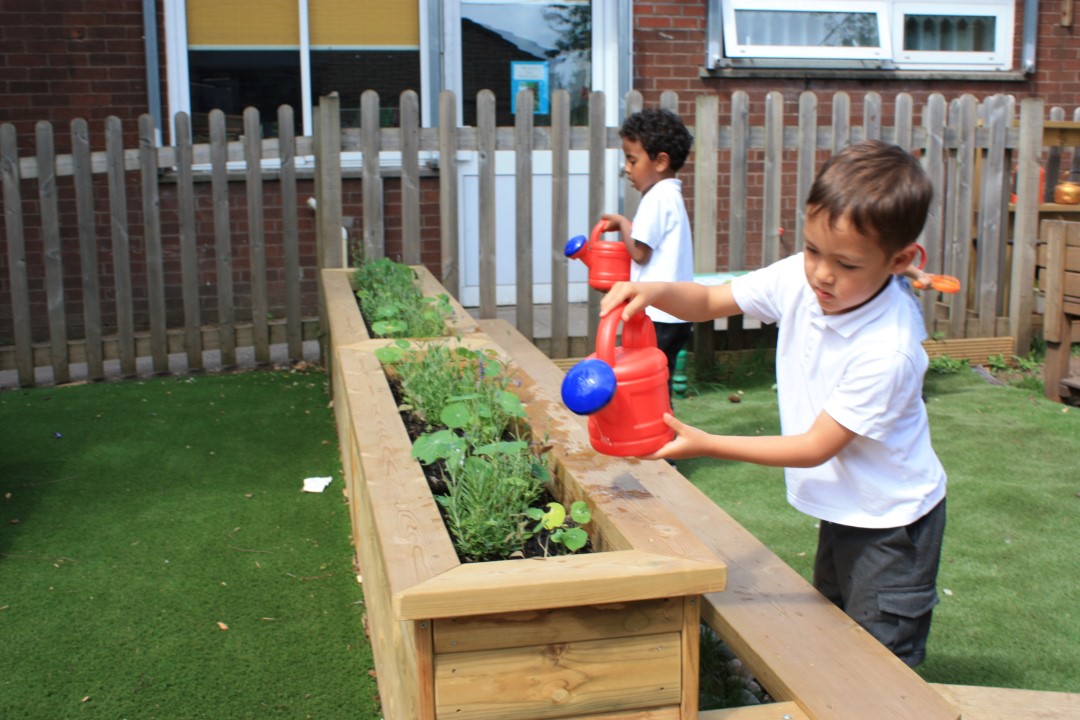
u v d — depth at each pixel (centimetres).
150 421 552
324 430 535
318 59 787
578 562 180
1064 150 880
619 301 195
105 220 773
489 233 631
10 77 737
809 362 209
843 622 211
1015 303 675
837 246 178
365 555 306
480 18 798
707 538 251
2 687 283
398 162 803
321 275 599
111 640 310
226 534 394
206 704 274
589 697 179
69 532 396
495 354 371
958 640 304
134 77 752
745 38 834
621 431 188
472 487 225
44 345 643
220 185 649
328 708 272
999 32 870
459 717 174
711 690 261
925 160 656
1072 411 559
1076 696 206
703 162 625
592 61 811
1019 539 381
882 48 853
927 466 209
